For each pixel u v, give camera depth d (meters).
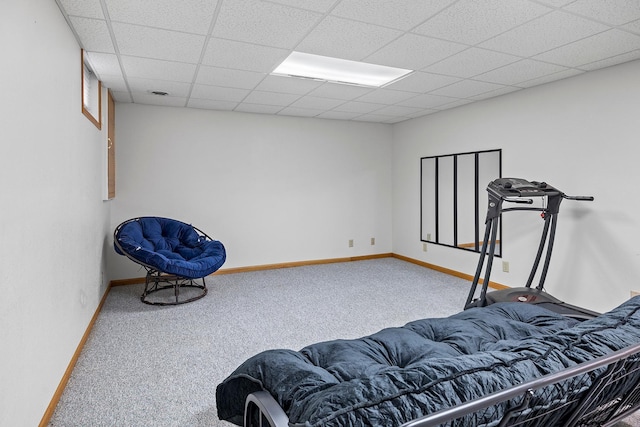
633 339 1.24
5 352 1.39
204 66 3.20
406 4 2.12
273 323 3.28
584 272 3.40
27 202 1.62
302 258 5.58
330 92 4.04
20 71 1.54
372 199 6.03
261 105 4.68
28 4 1.64
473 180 4.64
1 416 1.35
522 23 2.35
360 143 5.90
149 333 3.04
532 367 1.05
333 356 1.50
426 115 5.33
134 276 4.60
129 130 4.57
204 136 4.93
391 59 3.00
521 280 4.02
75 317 2.51
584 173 3.37
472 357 1.06
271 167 5.33
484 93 4.07
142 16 2.27
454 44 2.70
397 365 1.53
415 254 5.68
